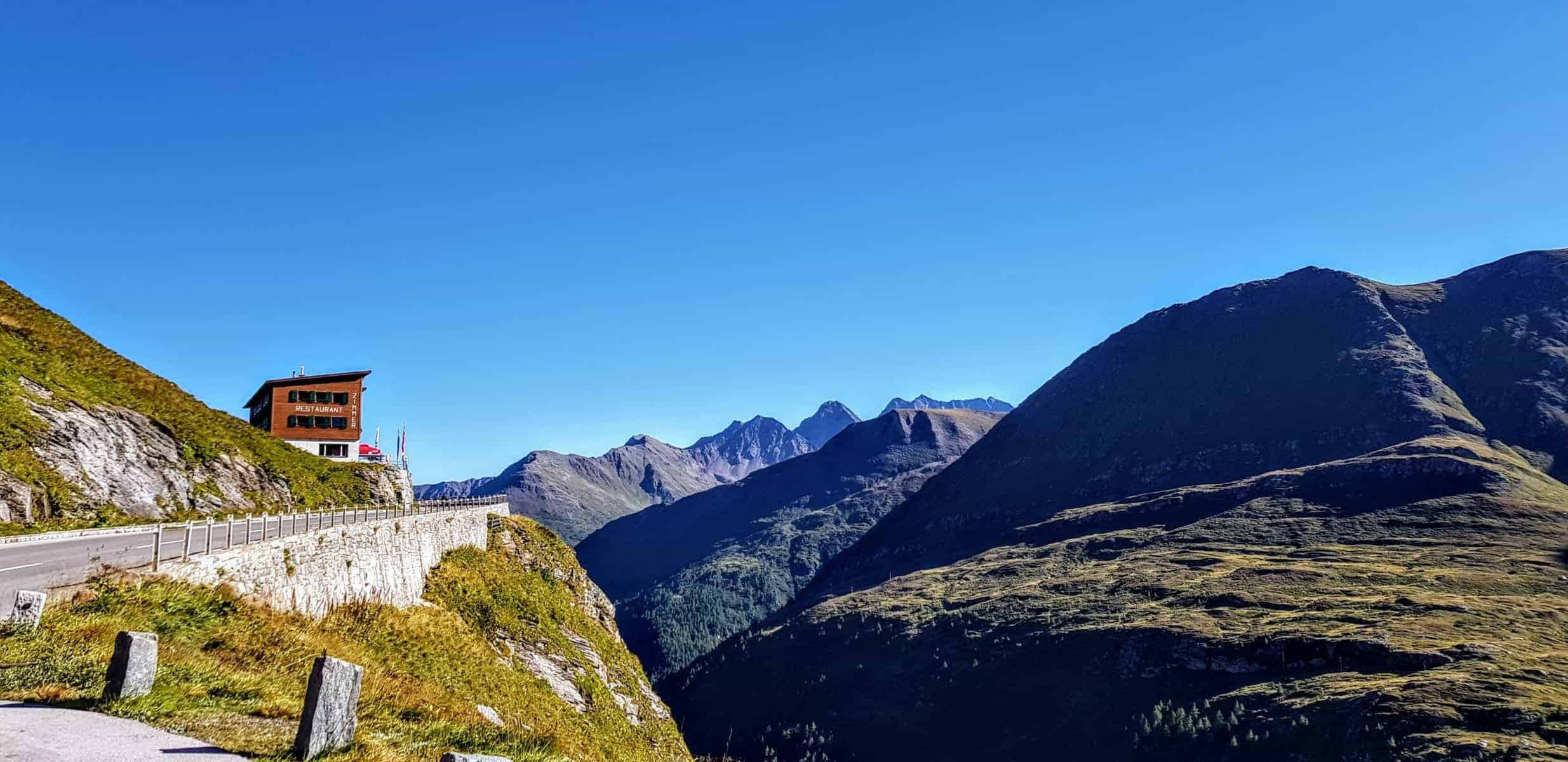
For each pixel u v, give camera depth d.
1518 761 147.75
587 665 68.44
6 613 21.02
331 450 93.19
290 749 16.56
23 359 48.16
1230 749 194.62
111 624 23.17
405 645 42.03
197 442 56.16
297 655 27.73
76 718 16.14
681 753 74.81
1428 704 175.38
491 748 22.02
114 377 57.72
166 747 15.32
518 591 71.31
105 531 35.81
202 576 29.61
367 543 46.03
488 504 100.19
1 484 36.22
